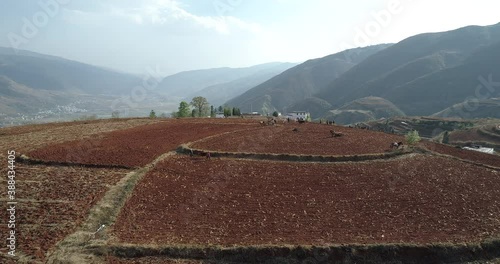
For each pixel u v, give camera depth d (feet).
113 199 67.21
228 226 58.34
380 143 132.36
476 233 57.31
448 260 51.52
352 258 50.98
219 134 144.05
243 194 73.82
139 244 51.29
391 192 77.00
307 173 90.84
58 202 64.59
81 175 81.20
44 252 48.06
